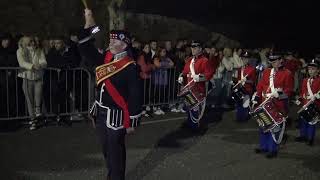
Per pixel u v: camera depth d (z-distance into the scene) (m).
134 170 5.27
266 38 16.20
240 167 5.56
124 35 4.09
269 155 6.08
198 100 7.25
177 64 9.17
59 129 7.08
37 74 7.02
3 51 7.16
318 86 6.77
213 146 6.55
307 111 6.80
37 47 7.20
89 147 6.10
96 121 4.43
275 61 5.98
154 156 5.88
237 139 7.05
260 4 16.44
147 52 8.55
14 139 6.41
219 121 8.48
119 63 4.07
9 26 9.95
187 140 6.83
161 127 7.62
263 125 5.98
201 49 7.32
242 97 8.39
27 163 5.34
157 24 12.66
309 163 5.89
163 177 5.05
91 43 4.23
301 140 7.18
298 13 17.45
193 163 5.64
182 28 13.22
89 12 4.20
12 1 10.01
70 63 7.36
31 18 10.23
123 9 9.84
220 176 5.16
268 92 5.99
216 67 9.73
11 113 7.15
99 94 4.19
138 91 4.05
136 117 4.07
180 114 8.84
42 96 7.19
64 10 10.66
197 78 7.16
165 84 8.93
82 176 4.96
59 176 4.94
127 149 6.16
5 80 7.01
